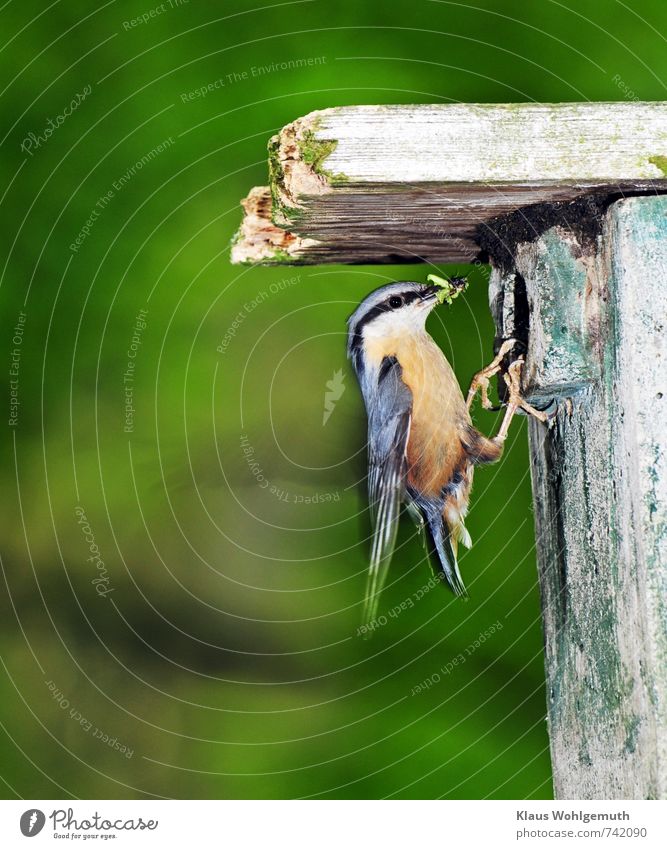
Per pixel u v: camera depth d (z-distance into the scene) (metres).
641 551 4.49
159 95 9.16
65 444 9.11
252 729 9.14
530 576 8.77
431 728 8.73
